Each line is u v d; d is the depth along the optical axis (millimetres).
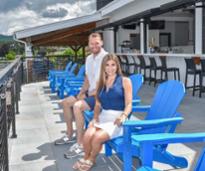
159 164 3332
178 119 2846
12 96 4469
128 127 2773
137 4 12117
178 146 3912
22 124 5387
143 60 10688
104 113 3305
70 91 6066
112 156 3650
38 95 8922
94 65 4020
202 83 7773
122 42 15258
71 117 4125
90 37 4125
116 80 3303
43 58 13258
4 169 2941
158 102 3385
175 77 9367
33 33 13211
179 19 15500
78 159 3625
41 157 3734
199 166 1730
